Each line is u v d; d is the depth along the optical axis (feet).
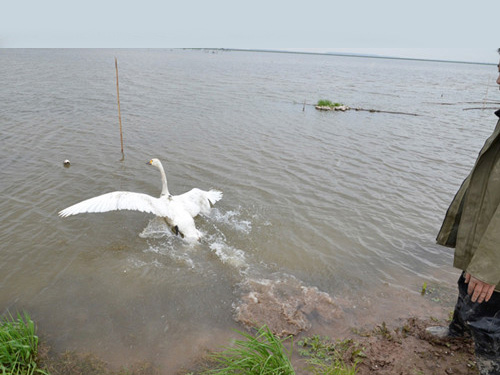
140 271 22.66
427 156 51.11
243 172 40.11
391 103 104.17
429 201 35.47
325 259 25.11
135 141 49.34
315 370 15.56
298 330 18.42
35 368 15.57
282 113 77.46
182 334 17.97
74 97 80.28
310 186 37.40
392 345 17.17
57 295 20.31
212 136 54.49
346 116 79.30
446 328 17.62
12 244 24.61
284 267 24.03
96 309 19.40
